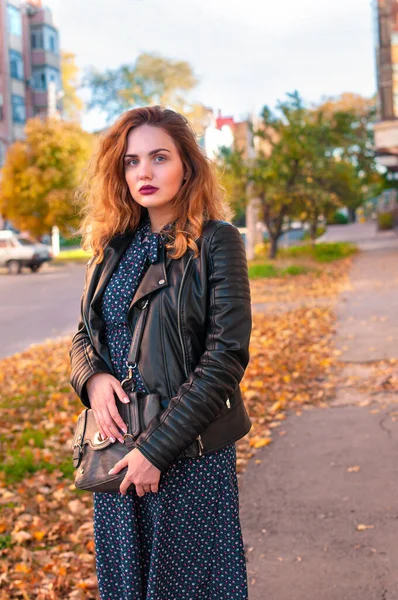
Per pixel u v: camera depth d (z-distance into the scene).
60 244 50.25
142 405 1.87
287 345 9.20
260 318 11.85
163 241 1.96
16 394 7.84
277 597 3.10
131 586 1.95
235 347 1.85
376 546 3.50
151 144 1.96
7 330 13.24
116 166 2.03
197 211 1.94
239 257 1.92
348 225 66.38
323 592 3.12
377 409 5.96
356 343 9.00
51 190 34.69
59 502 4.52
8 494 4.64
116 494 1.97
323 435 5.34
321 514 3.91
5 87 50.44
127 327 1.95
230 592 1.97
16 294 19.66
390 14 29.62
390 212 47.97
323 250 27.84
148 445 1.78
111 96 47.16
